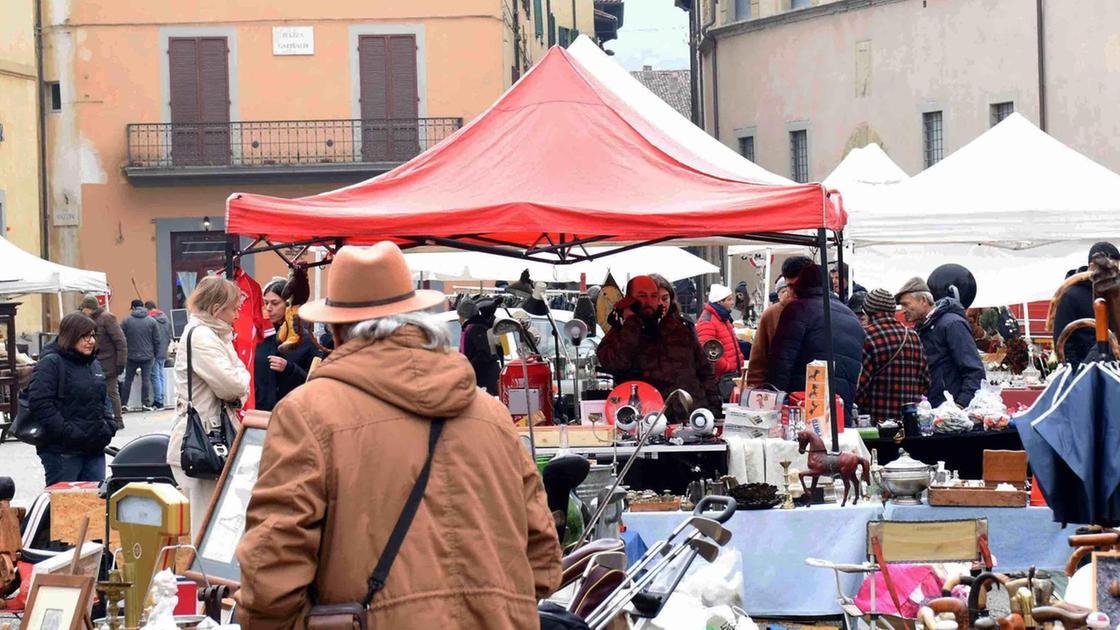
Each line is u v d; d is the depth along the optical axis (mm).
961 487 8406
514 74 40250
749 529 8125
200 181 36719
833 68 35906
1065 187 13078
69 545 6949
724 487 8477
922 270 20094
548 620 4543
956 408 9797
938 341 10953
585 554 5207
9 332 21359
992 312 20094
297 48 36656
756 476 9031
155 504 5078
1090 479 5836
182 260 36906
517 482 3939
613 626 5039
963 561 6848
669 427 9219
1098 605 5227
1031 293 19719
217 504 4926
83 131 36500
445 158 9758
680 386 10000
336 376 3826
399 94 36812
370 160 36781
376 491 3730
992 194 13055
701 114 45250
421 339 3875
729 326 14156
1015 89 31875
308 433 3732
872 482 8672
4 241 21641
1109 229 12688
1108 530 5910
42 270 21172
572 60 10328
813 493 8438
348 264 3914
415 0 36812
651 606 5188
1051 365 15070
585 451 9109
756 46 38156
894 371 10406
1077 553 5680
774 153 37750
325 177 36906
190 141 36625
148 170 36219
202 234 36906
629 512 8258
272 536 3656
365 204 9289
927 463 9766
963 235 12797
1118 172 29984
